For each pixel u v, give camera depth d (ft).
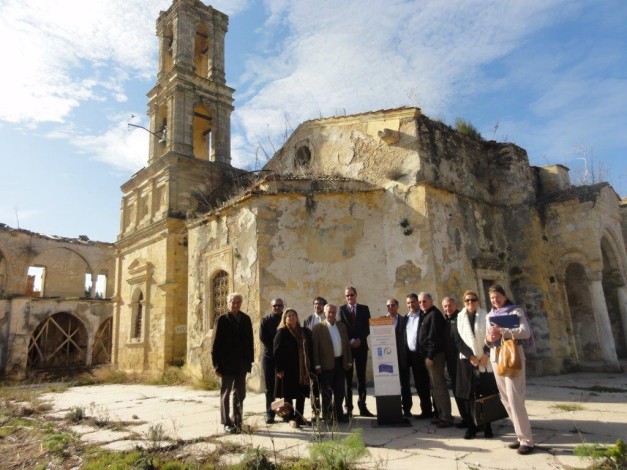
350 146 44.78
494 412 18.29
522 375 16.67
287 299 38.42
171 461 16.44
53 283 98.94
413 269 37.27
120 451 18.17
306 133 50.08
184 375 47.55
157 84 70.18
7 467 18.47
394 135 40.73
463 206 41.78
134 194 68.23
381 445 17.75
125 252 67.72
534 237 44.47
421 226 37.55
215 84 69.87
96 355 91.50
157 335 56.08
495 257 42.70
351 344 24.73
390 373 21.75
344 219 40.24
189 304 48.49
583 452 14.40
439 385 21.06
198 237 48.83
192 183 61.57
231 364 21.97
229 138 70.08
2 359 76.84
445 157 42.04
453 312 21.22
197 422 24.20
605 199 47.06
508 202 46.26
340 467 14.64
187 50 68.03
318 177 42.75
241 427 21.31
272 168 56.49
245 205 42.14
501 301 18.30
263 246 39.47
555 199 46.80
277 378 22.81
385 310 37.70
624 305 47.83
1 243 88.84
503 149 47.42
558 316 43.57
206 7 72.79
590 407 23.86
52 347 87.92
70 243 101.19
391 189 39.93
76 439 20.71
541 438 17.78
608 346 41.83
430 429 20.42
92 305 91.45
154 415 27.35
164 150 68.33
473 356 18.78
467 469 14.19
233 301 23.17
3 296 80.23
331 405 21.67
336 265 39.27
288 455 16.65
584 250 44.11
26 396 37.91
